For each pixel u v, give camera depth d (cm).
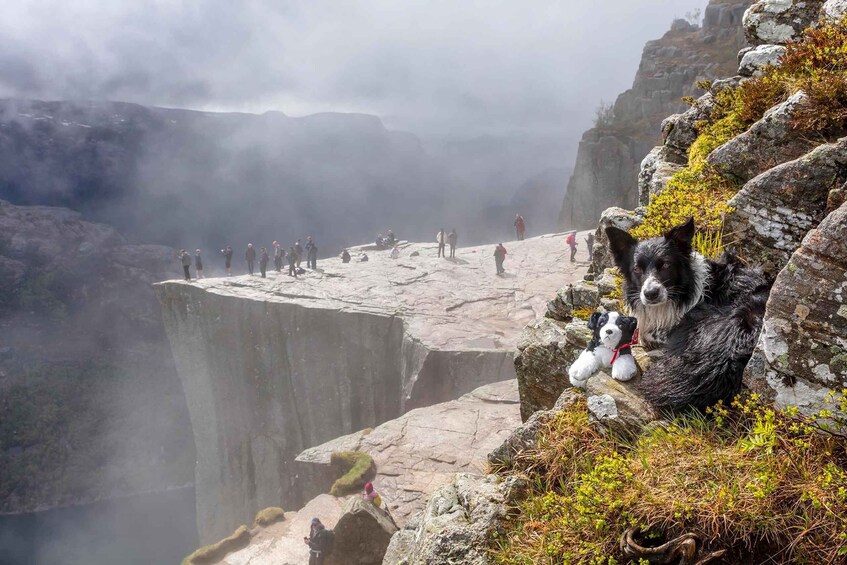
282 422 4084
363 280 3991
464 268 3994
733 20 9281
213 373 4369
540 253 4178
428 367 2922
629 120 8862
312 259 4325
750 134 599
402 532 563
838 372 328
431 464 1672
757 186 500
